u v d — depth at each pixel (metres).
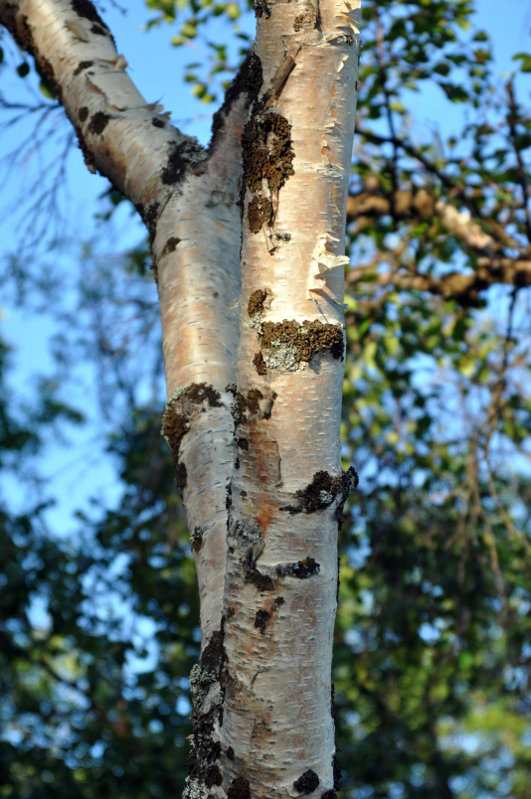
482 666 5.59
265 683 1.30
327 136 1.42
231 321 1.86
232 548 1.35
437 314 5.18
